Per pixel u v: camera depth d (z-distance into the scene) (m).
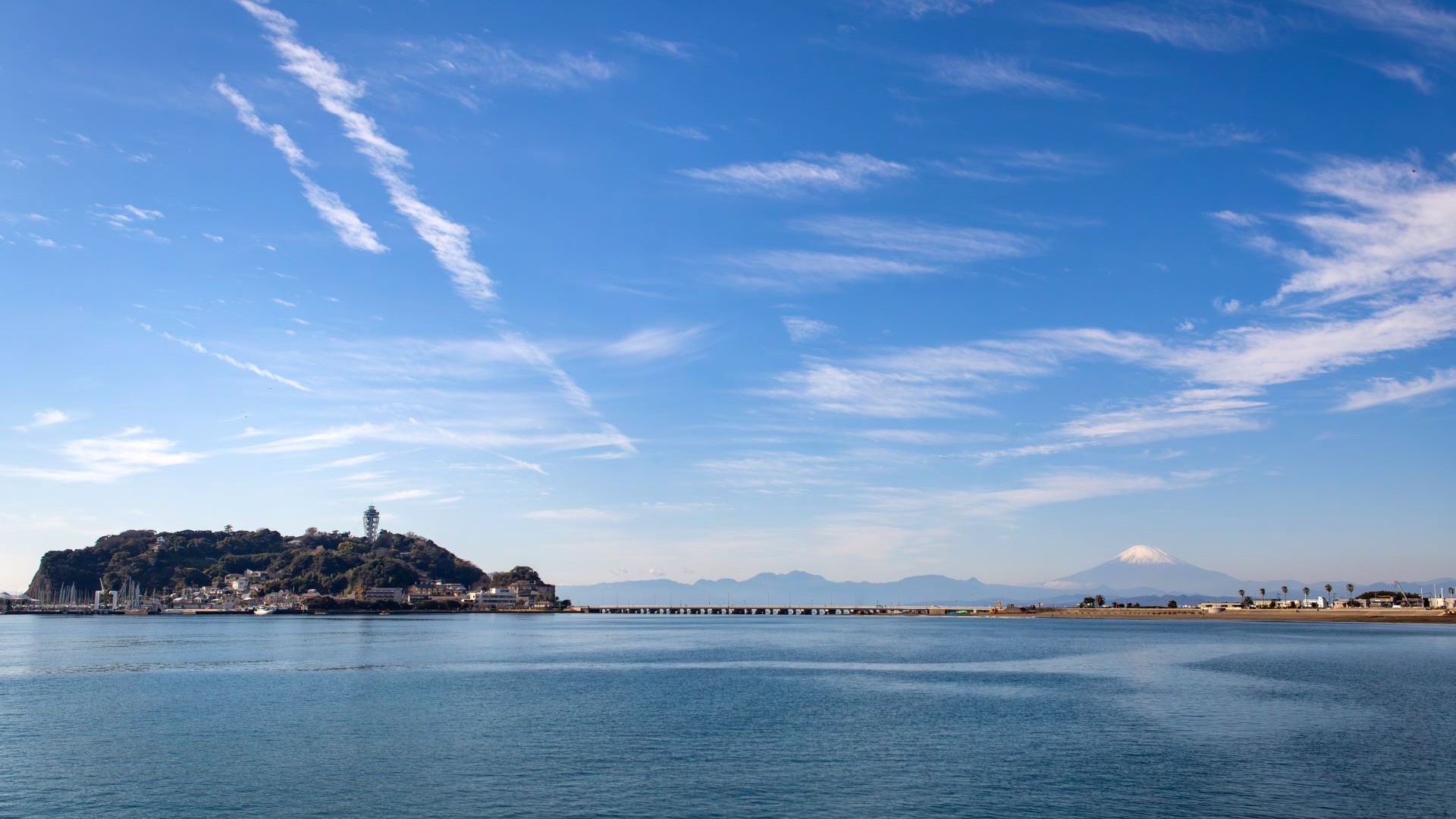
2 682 119.44
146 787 60.78
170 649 184.50
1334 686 112.38
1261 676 124.88
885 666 146.62
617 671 137.00
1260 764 67.25
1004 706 96.75
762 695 106.12
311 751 72.12
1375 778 62.84
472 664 149.00
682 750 72.50
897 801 57.59
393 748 73.00
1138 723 85.00
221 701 100.12
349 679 124.69
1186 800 57.69
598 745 74.62
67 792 59.53
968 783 61.81
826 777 63.81
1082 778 63.22
